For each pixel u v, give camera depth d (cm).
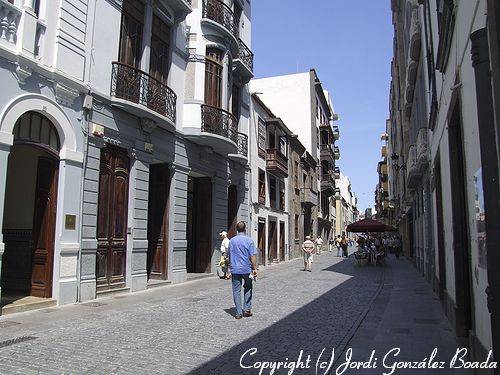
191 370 544
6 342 651
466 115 546
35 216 1004
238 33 1984
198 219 1797
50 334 710
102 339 689
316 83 4381
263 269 2309
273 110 4241
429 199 1409
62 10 1002
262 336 729
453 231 739
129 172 1255
